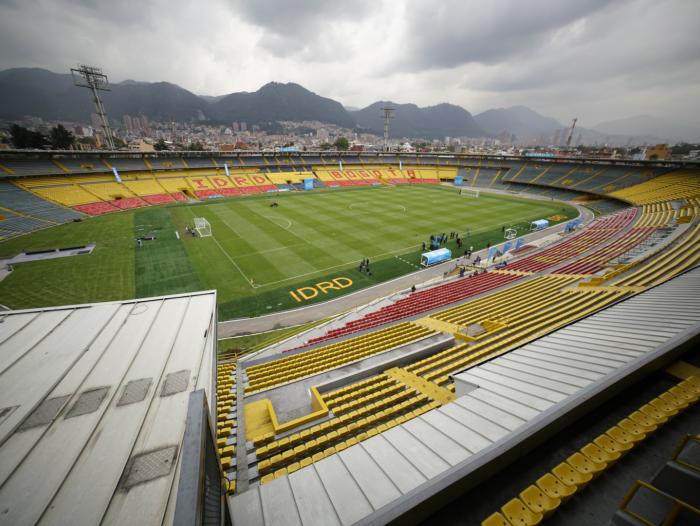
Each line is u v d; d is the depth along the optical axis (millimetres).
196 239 49750
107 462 5480
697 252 28047
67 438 5984
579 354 8297
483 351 15891
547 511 4430
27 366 8141
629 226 48688
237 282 36656
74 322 10078
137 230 53969
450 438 5387
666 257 28531
